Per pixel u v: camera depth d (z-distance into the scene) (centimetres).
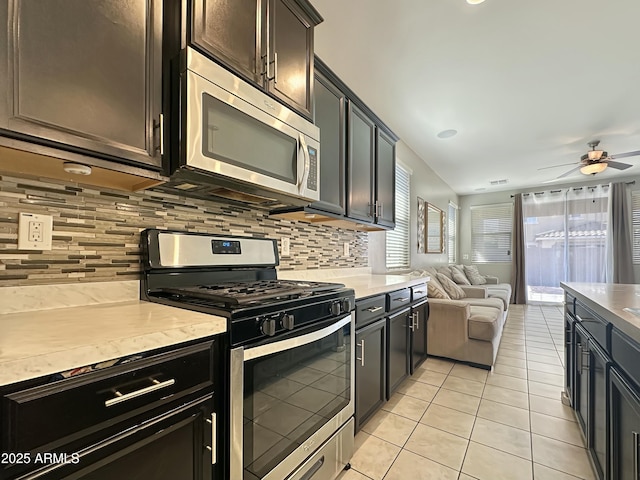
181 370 86
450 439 184
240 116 126
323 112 193
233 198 163
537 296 670
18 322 88
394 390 226
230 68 123
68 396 65
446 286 446
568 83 273
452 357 309
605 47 224
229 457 97
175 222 147
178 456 85
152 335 79
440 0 184
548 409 220
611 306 133
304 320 127
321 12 192
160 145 106
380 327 204
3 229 99
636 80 267
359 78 266
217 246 156
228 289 131
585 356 171
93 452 68
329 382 146
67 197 113
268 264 183
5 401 57
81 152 87
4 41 74
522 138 400
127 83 97
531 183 651
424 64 247
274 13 145
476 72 257
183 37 110
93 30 90
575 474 155
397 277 289
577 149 441
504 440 183
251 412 104
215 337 97
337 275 271
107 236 123
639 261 572
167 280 135
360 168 234
